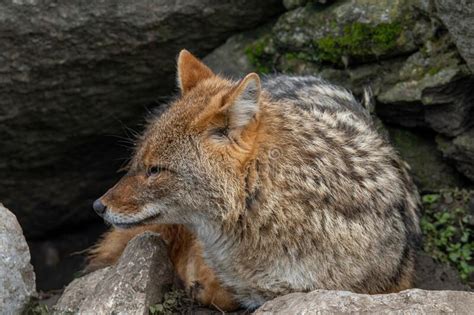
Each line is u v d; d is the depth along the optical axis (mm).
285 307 9414
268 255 10227
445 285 12203
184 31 14188
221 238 10328
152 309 10320
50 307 11500
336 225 10250
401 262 11094
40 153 15266
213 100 10016
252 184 10023
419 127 13430
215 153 10000
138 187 10281
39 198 16062
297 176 10172
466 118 12758
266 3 14242
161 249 10852
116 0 13688
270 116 10312
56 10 13562
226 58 14391
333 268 10273
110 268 11297
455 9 11891
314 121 10867
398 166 11914
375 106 13297
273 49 14031
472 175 12953
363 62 13320
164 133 10203
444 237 12812
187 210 10250
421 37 12719
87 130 15109
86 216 16781
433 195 13203
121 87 14602
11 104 14281
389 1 12922
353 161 10734
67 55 13914
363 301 9078
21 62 13812
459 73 12367
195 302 10922
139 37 13984
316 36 13438
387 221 10805
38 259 17031
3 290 9914
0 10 13352
